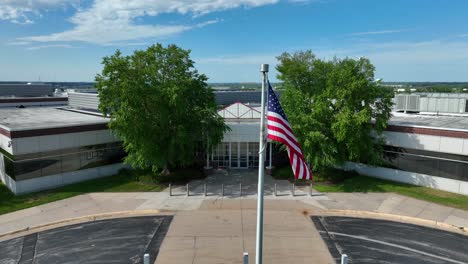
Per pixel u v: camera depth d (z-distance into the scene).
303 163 11.09
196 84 26.00
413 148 25.02
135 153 25.62
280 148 27.61
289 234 16.86
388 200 21.66
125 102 23.08
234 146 30.94
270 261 14.34
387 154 26.69
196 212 19.78
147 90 23.58
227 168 30.77
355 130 23.56
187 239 16.38
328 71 26.89
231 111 32.22
